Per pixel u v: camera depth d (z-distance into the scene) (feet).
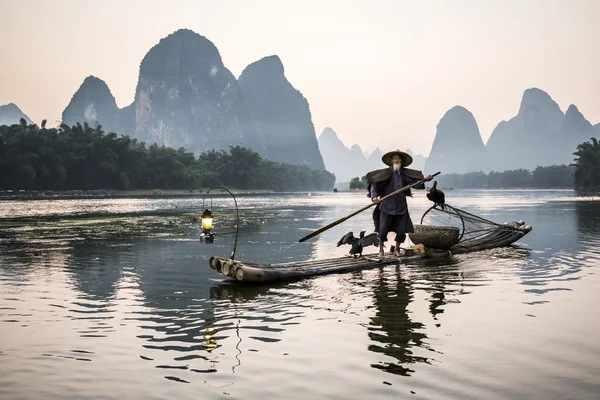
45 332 14.14
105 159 348.18
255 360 11.66
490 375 10.57
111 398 9.55
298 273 23.17
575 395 9.48
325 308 16.98
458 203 138.72
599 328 14.16
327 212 96.02
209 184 449.06
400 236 29.12
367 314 16.03
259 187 534.37
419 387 9.95
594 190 378.32
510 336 13.42
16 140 300.81
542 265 26.61
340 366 11.20
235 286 21.25
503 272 24.40
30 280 22.63
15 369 11.14
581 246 35.53
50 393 9.81
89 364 11.47
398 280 22.45
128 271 25.23
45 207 119.24
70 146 334.24
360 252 28.12
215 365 11.34
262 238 43.21
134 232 49.14
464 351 12.16
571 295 18.79
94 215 83.46
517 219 65.98
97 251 33.73
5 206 124.26
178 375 10.73
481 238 37.78
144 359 11.80
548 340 13.02
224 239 42.60
